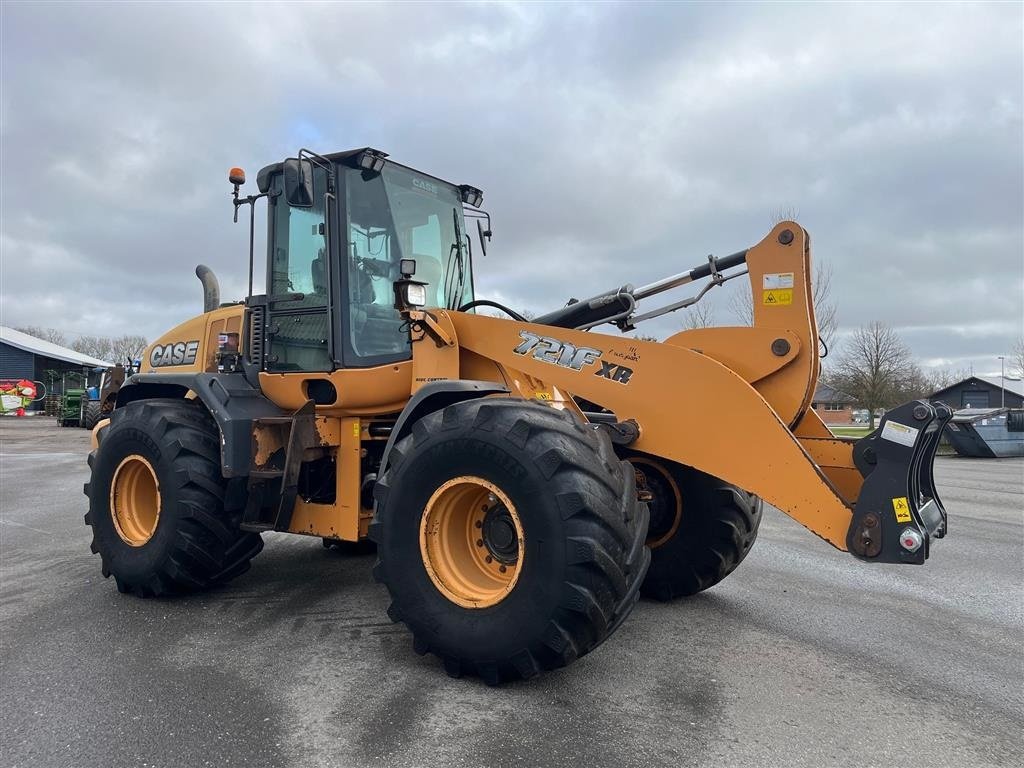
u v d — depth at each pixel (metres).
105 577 4.90
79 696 3.11
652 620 4.27
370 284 4.38
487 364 4.11
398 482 3.39
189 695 3.12
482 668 3.17
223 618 4.23
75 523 7.47
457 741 2.71
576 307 4.56
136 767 2.53
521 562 3.03
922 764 2.60
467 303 4.91
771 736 2.79
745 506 4.55
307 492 4.58
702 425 3.55
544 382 3.92
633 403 3.72
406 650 3.68
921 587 5.07
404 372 4.19
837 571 5.54
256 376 4.75
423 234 4.66
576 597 2.89
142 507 4.80
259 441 4.43
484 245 5.18
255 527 4.34
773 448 3.38
